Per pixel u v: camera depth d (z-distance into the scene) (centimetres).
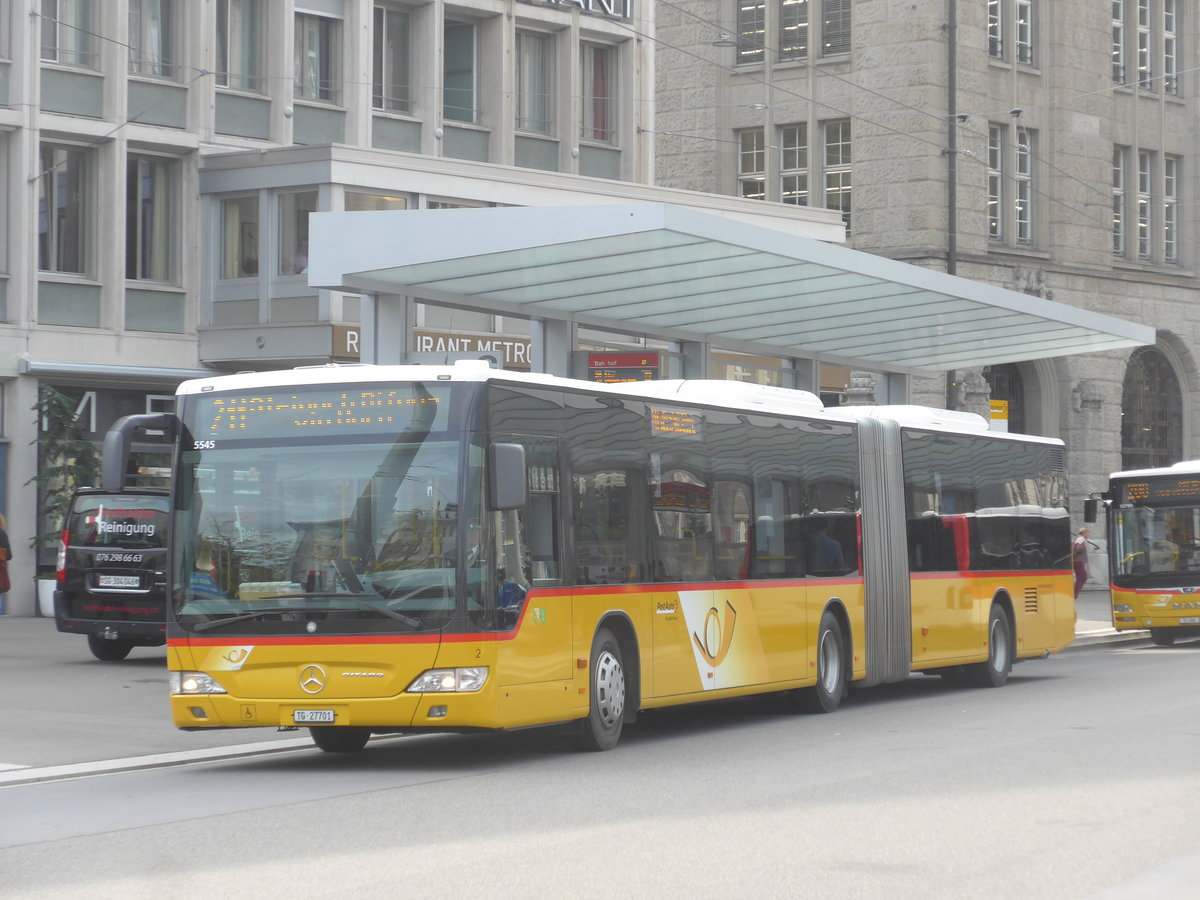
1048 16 5194
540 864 1002
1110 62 5369
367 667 1451
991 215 5038
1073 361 5184
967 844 1069
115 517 2500
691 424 1844
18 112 3422
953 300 2709
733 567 1898
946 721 1914
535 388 1569
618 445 1700
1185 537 3553
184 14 3669
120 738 1719
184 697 1488
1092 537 5256
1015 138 5066
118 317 3566
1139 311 5400
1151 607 3566
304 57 3850
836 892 921
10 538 3431
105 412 3600
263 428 1508
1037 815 1185
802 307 2744
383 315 2400
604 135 4462
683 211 2100
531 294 2527
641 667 1702
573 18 4312
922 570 2356
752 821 1162
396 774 1471
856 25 4894
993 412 3603
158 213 3678
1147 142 5531
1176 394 5622
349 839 1099
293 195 3622
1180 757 1512
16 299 3434
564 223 2130
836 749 1628
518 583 1508
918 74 4781
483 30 4159
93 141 3553
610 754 1616
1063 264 5131
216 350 3675
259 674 1466
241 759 1620
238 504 1500
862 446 2242
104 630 2483
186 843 1092
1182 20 5694
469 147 4119
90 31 3553
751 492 1953
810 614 2059
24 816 1226
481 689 1450
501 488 1456
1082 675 2678
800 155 5047
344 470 1487
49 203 3522
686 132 5209
